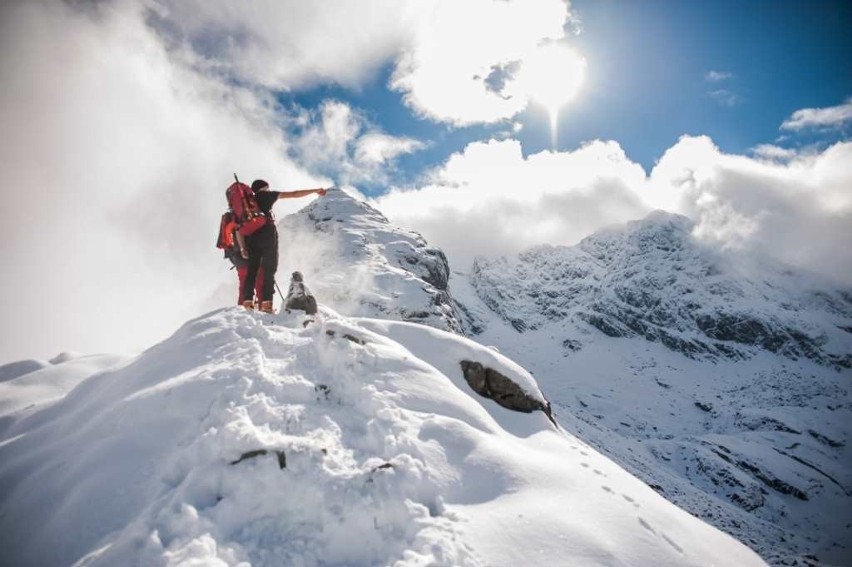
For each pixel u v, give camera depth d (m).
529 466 5.06
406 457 4.58
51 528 4.29
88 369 9.21
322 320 7.30
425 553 3.73
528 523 4.28
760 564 5.23
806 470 92.75
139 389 5.99
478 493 4.57
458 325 34.28
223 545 3.69
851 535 73.69
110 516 4.24
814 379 184.25
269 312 8.10
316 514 4.05
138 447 4.92
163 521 3.83
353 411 5.45
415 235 46.81
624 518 4.75
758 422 132.00
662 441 99.38
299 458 4.29
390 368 6.02
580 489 4.99
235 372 5.66
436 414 5.47
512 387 7.05
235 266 8.42
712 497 68.00
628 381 196.88
